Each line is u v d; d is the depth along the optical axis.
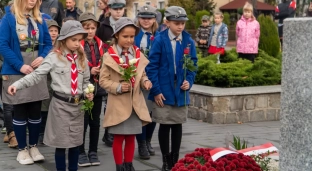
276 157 5.11
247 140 7.82
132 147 5.73
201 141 7.70
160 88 5.82
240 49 12.77
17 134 6.31
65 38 5.41
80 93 5.54
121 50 5.63
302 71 3.15
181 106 5.89
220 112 9.12
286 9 15.88
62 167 5.59
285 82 3.26
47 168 6.13
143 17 6.98
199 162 4.62
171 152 6.05
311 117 3.12
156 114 5.85
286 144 3.28
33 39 6.23
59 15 9.98
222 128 8.73
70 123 5.46
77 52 5.56
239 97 9.24
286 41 3.24
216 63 10.89
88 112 6.01
